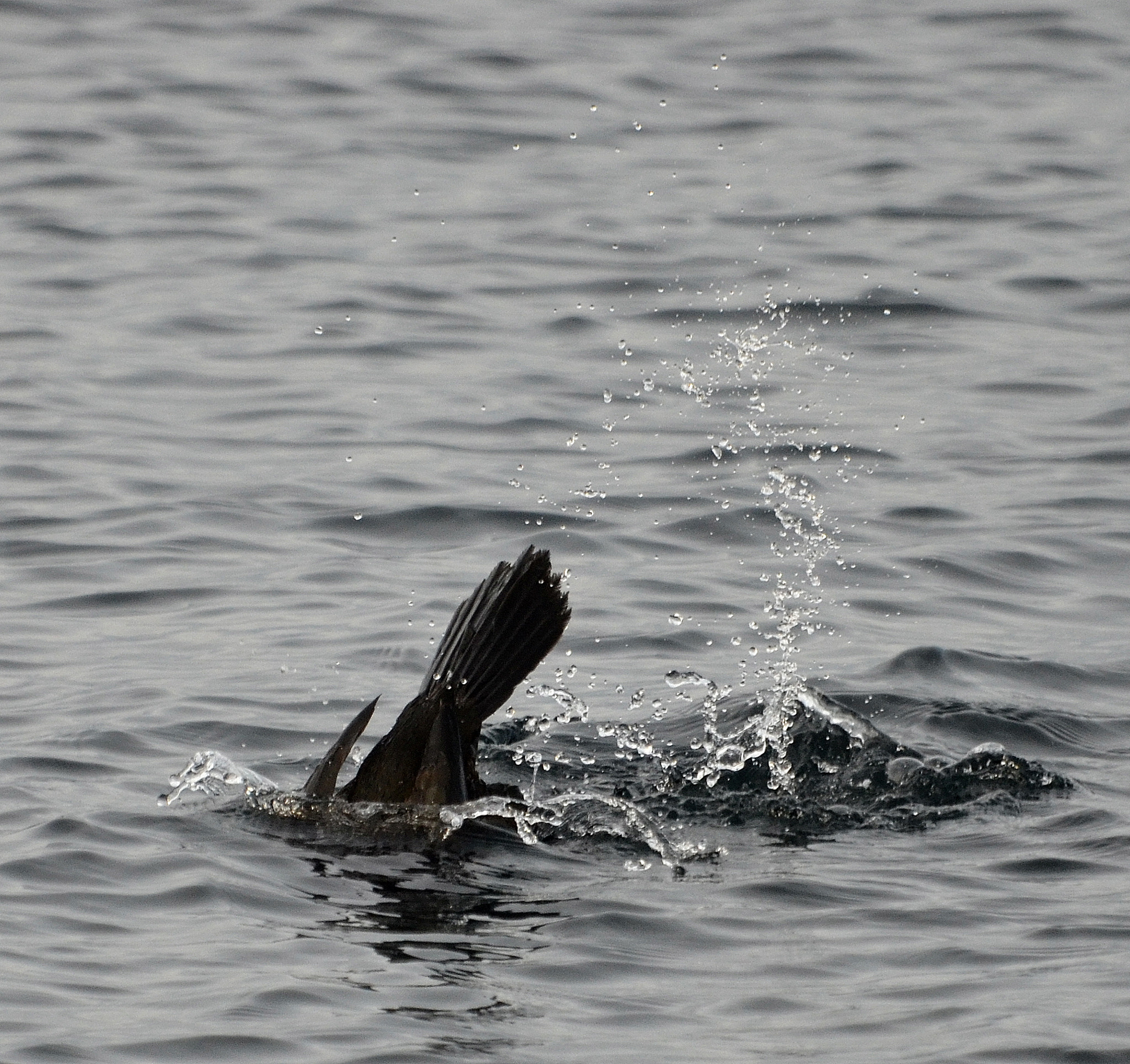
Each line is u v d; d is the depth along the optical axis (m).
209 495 22.34
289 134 37.47
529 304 29.45
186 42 42.75
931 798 15.15
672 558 21.02
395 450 23.91
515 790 15.08
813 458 23.86
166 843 13.59
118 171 35.19
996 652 18.58
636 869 13.52
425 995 11.16
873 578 20.52
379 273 30.62
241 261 31.08
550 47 43.16
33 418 24.59
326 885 12.95
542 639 15.17
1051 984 11.28
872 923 12.37
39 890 12.59
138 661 17.95
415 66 41.53
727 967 11.65
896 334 28.44
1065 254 31.67
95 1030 10.61
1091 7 46.88
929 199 34.31
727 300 29.45
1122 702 17.59
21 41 42.22
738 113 39.28
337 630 18.83
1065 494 22.77
